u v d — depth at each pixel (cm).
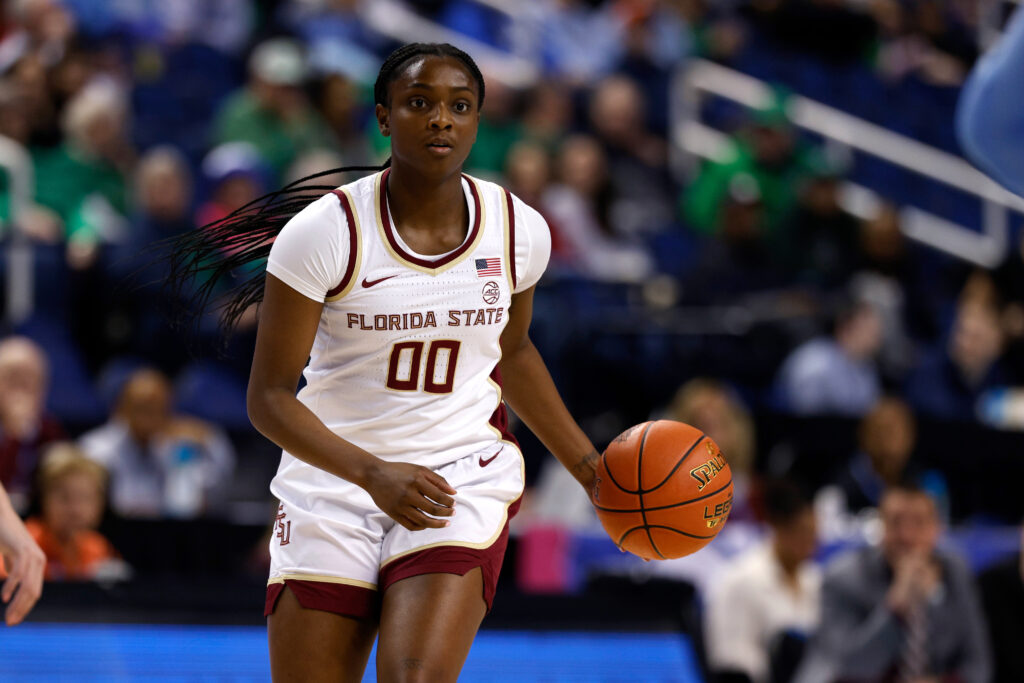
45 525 1734
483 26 4275
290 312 907
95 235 2867
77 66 3319
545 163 3362
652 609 1620
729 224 3250
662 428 1024
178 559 1919
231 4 4009
